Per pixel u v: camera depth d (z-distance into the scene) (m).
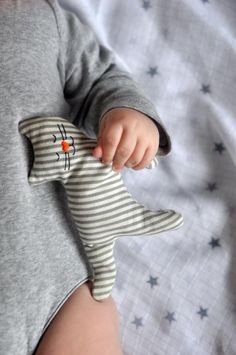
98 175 0.79
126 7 1.02
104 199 0.80
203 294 1.01
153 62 1.03
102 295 0.86
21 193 0.77
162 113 1.03
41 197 0.81
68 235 0.85
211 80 1.02
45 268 0.80
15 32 0.82
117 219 0.81
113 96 0.86
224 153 1.03
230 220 1.03
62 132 0.78
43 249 0.80
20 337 0.77
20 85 0.79
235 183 1.02
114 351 0.85
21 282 0.77
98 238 0.83
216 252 1.02
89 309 0.85
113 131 0.78
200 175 1.03
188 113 1.03
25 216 0.78
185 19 1.01
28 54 0.81
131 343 1.00
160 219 0.82
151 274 1.02
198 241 1.02
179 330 1.00
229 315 1.00
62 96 0.87
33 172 0.78
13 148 0.77
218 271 1.01
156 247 1.03
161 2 1.01
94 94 0.90
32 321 0.79
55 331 0.81
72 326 0.82
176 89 1.03
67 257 0.84
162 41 1.02
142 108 0.83
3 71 0.78
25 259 0.77
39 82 0.81
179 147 1.03
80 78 0.92
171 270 1.02
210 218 1.03
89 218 0.80
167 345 1.00
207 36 1.01
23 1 0.85
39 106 0.80
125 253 1.03
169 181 1.04
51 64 0.85
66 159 0.78
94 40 0.97
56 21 0.89
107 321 0.86
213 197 1.03
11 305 0.76
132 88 0.89
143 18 1.02
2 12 0.82
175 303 1.01
